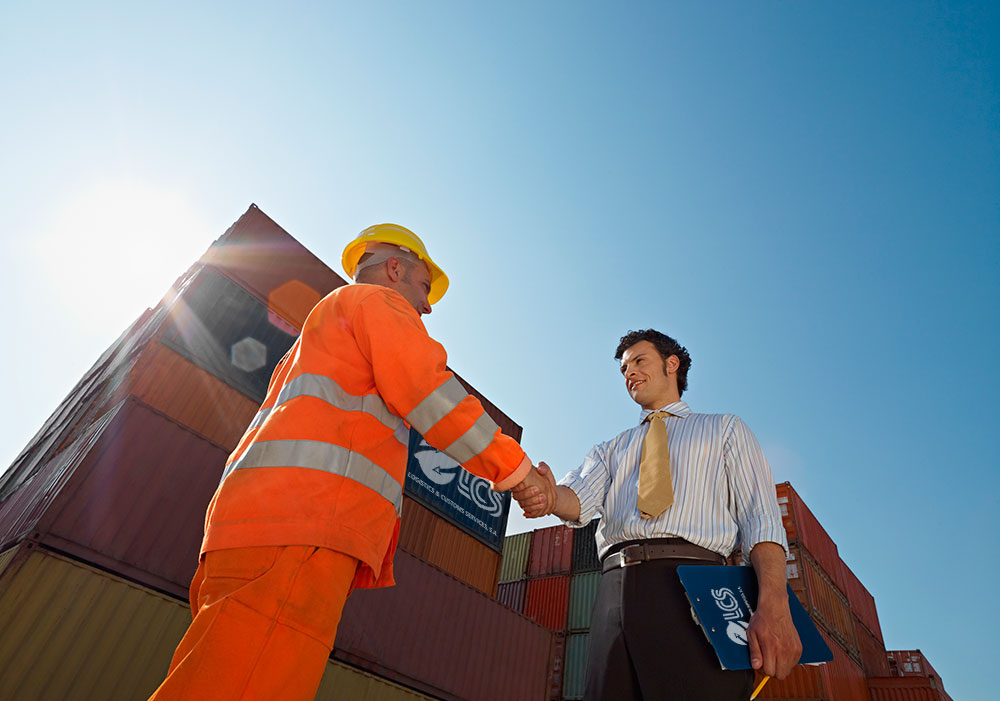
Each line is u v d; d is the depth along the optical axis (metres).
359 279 2.00
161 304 12.34
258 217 12.66
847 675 17.70
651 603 1.72
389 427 1.54
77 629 6.54
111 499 7.40
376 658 9.48
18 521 7.79
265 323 11.44
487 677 11.26
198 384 9.74
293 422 1.38
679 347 2.55
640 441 2.21
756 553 1.72
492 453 1.53
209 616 1.13
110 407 9.52
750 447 1.99
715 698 1.55
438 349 1.55
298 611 1.17
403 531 12.31
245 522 1.23
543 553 22.62
